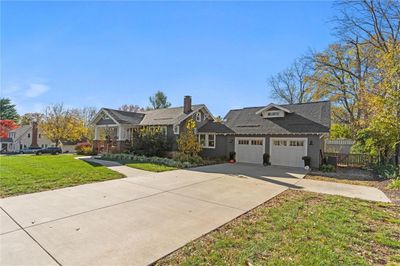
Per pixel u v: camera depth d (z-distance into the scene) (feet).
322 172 41.37
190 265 10.00
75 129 118.52
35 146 129.49
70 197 20.70
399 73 35.96
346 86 73.20
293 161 48.34
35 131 130.93
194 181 29.14
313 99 81.61
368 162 50.11
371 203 20.49
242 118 60.44
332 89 76.64
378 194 24.50
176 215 16.53
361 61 69.21
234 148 57.16
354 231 13.76
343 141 66.33
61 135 116.67
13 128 142.72
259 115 58.23
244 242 12.26
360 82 62.49
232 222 15.39
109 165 41.93
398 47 44.68
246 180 30.89
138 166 40.73
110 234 13.12
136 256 10.76
